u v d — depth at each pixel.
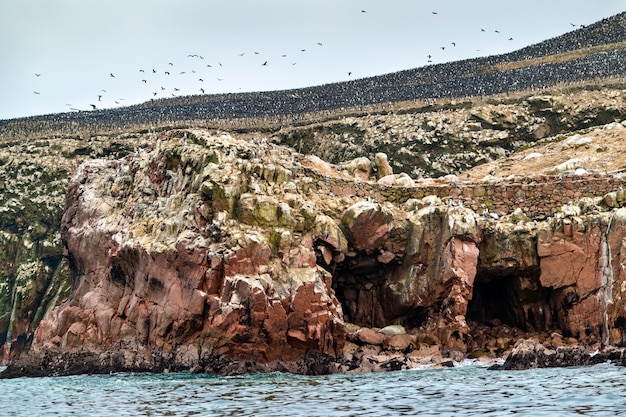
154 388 53.19
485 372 55.81
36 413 45.94
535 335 66.94
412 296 66.50
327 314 60.50
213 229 61.31
